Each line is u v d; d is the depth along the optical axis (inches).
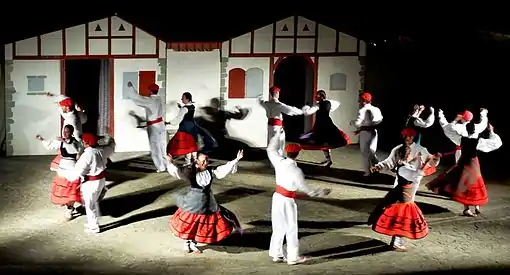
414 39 667.4
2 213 432.5
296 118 699.4
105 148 400.2
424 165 359.6
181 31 608.7
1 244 381.1
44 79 565.3
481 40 675.4
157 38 574.6
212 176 359.9
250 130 598.5
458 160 442.0
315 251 371.6
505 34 674.2
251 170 535.2
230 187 490.3
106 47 569.0
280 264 350.6
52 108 569.6
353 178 519.5
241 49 587.2
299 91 713.0
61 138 423.8
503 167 550.9
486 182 512.1
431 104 653.3
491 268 345.1
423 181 513.0
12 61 557.6
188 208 358.9
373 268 339.6
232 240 390.3
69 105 478.3
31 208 443.5
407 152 367.9
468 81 663.1
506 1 684.7
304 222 419.8
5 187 483.8
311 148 542.6
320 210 443.5
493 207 454.9
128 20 568.1
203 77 585.3
